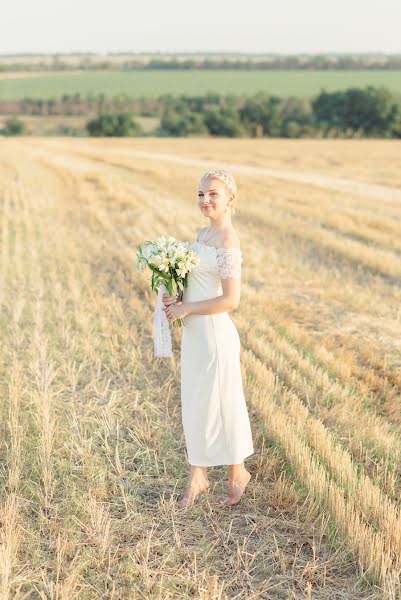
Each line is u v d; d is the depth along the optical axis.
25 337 7.91
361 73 152.00
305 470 4.68
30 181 25.03
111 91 121.44
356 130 81.75
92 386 6.46
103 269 11.45
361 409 5.97
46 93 119.62
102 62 180.25
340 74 149.12
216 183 4.20
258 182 25.66
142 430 5.46
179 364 7.01
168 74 157.62
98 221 16.45
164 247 4.26
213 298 4.25
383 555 3.70
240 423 4.41
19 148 45.06
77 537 4.02
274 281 10.78
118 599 3.57
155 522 4.28
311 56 180.50
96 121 85.25
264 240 14.12
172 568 3.80
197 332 4.34
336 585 3.73
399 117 80.44
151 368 6.98
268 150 51.91
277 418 5.46
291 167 34.91
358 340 8.02
